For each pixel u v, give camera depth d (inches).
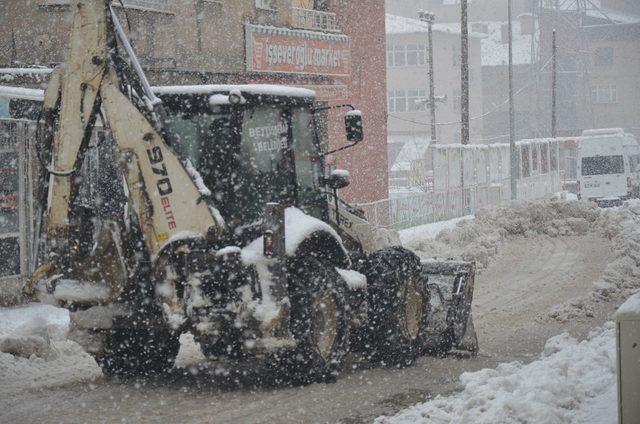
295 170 466.9
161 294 417.7
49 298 444.1
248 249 426.9
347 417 388.8
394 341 495.5
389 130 3567.9
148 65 940.6
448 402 377.7
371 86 1453.0
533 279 845.2
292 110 468.1
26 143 706.8
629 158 1911.9
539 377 378.3
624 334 273.6
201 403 413.7
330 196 513.3
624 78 3991.1
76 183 428.8
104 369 469.4
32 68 808.9
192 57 1004.6
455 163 1557.6
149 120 420.5
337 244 463.5
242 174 442.3
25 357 494.9
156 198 418.0
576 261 952.3
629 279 773.3
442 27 3631.9
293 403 412.8
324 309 447.5
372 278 498.0
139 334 462.0
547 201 1250.0
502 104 3848.4
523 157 1979.6
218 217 418.3
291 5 1190.9
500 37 4042.8
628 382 273.0
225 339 430.6
